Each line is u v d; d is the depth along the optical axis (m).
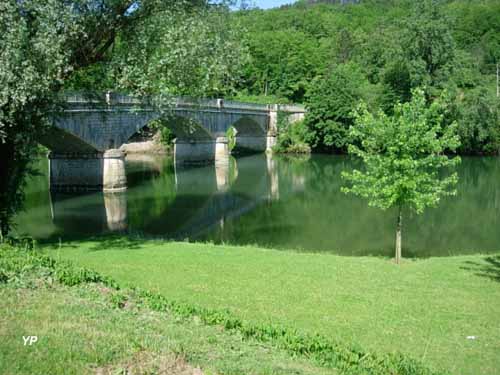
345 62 114.31
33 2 17.95
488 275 17.81
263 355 8.58
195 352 7.95
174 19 20.81
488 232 30.28
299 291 15.19
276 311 13.26
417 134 19.72
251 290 15.09
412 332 12.20
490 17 115.06
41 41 17.66
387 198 20.45
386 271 18.19
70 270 12.01
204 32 21.06
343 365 8.84
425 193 21.17
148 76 20.25
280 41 114.25
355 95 82.50
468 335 12.07
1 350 7.11
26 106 19.05
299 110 94.69
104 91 24.20
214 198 44.06
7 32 17.39
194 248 21.70
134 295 11.37
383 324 12.65
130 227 32.00
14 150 20.05
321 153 87.81
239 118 79.12
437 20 72.38
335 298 14.62
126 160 80.00
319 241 28.33
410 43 72.06
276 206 39.81
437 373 9.32
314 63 113.62
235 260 19.14
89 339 7.84
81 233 29.31
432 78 72.00
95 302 10.24
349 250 26.22
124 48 20.92
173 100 21.28
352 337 11.67
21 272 11.43
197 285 15.40
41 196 44.16
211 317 10.30
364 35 124.12
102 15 19.97
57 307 9.45
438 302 14.50
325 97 83.69
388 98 75.00
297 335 9.91
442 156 20.02
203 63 21.05
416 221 33.44
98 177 46.22
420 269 18.73
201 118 66.00
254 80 114.69
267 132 91.12
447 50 71.62
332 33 144.12
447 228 31.31
